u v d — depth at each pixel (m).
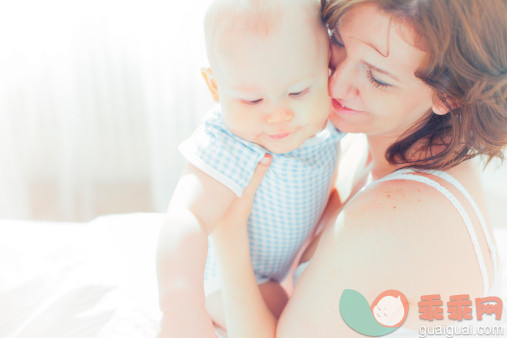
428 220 0.63
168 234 0.69
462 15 0.56
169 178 2.36
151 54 2.19
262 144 0.74
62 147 2.38
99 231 1.18
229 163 0.75
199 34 2.14
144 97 2.36
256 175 0.76
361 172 0.91
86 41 2.25
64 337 0.87
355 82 0.66
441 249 0.62
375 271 0.62
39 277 0.99
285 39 0.65
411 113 0.68
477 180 0.75
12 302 0.94
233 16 0.66
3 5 2.16
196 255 0.68
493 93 0.62
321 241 0.72
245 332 0.73
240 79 0.67
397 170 0.73
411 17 0.56
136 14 2.19
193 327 0.64
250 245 0.88
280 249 0.88
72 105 2.32
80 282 0.98
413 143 0.73
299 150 0.78
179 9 2.12
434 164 0.69
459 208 0.66
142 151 2.48
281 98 0.68
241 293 0.75
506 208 2.28
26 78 2.29
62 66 2.26
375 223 0.64
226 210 0.76
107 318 0.91
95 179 2.51
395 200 0.65
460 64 0.59
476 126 0.65
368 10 0.59
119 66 2.30
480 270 0.67
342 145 1.00
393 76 0.62
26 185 2.46
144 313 0.91
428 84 0.61
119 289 0.97
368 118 0.69
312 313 0.66
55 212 2.46
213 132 0.76
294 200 0.81
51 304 0.91
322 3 0.66
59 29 2.20
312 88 0.69
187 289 0.65
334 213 0.81
